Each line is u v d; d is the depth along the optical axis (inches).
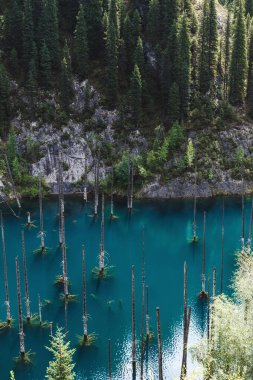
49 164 4724.4
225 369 1576.0
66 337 2472.9
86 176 4616.1
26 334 2496.3
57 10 5182.1
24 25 4901.6
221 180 4643.2
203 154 4702.3
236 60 4987.7
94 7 5152.6
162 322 2598.4
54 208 4335.6
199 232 3907.5
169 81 4864.7
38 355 2343.8
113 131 4881.9
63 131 4832.7
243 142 4874.5
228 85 5142.7
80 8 4913.9
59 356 1647.4
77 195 4638.3
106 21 5132.9
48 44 4982.8
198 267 3297.2
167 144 4613.7
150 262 3376.0
